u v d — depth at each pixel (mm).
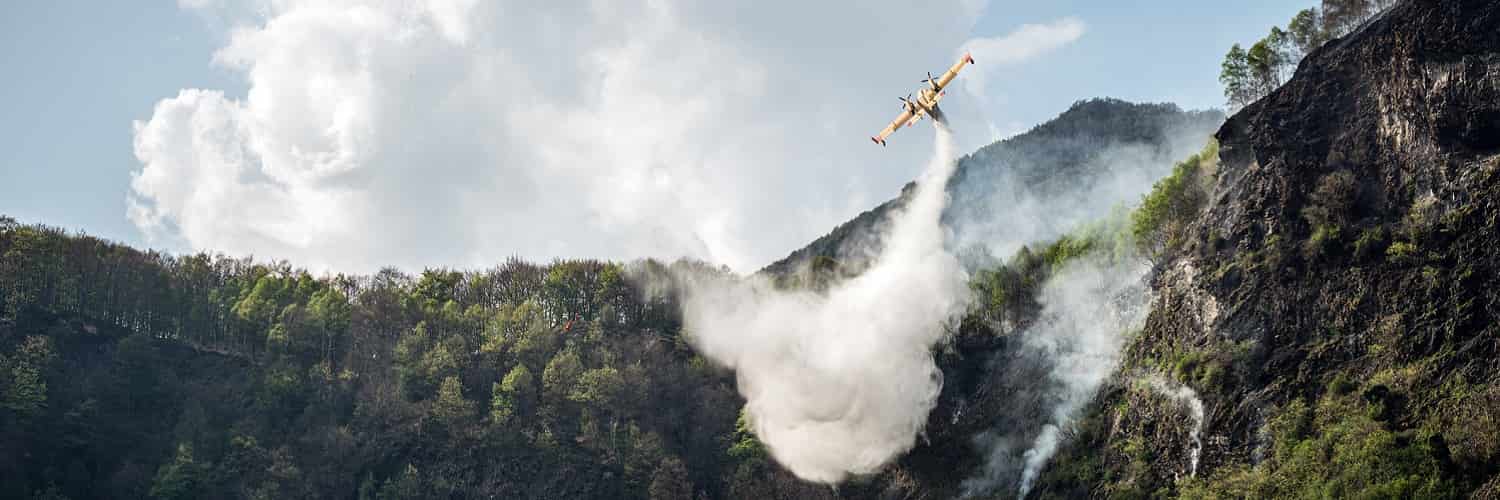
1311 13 141500
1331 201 112125
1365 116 113750
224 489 178250
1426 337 98625
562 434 192375
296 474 180250
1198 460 111250
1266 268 115188
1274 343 111000
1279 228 116375
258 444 186250
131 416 192125
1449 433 91438
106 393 193125
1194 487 109312
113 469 183500
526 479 184125
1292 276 112312
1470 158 102938
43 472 177875
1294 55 142125
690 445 193500
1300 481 98062
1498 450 86938
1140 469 118812
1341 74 117688
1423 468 90188
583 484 182750
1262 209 118938
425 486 181625
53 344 196750
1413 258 103000
